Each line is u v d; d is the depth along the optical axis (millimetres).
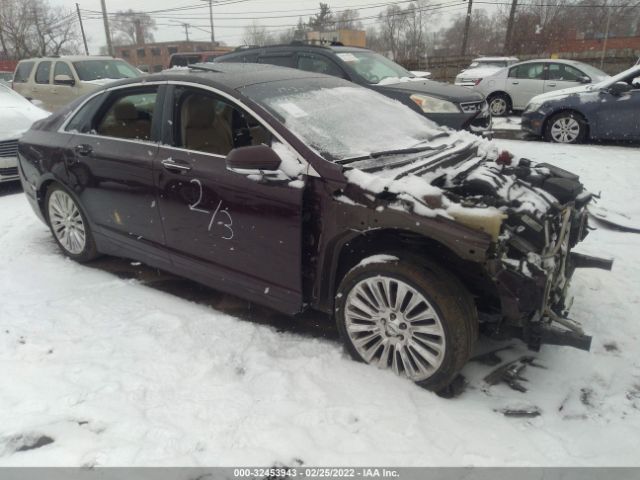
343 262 3100
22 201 6496
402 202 2666
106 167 3902
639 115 8609
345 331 3031
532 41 33312
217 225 3318
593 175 6848
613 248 4613
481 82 13750
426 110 6988
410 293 2729
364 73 7582
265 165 2861
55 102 11523
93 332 3375
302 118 3254
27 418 2584
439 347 2682
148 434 2482
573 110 9180
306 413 2619
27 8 45031
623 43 32344
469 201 2762
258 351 3158
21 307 3697
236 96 3314
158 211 3652
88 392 2777
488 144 3857
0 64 42094
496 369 2994
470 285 2879
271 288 3211
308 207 2969
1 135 6656
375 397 2734
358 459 2354
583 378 2906
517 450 2395
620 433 2490
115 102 4059
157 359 3080
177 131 3582
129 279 4219
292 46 8039
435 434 2490
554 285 2945
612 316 3494
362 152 3137
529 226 2727
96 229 4219
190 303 3807
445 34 58375
